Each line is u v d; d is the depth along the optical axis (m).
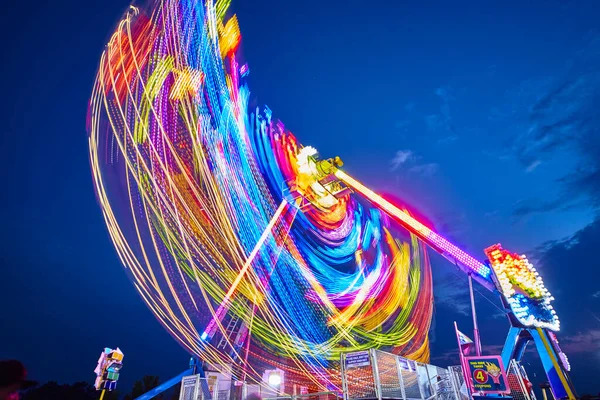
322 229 31.58
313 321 23.56
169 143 18.06
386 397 11.94
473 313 18.17
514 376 17.02
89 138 15.55
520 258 18.56
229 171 21.38
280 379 15.53
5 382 3.06
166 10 20.83
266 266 21.53
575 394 15.88
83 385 42.19
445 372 17.70
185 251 16.34
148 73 18.67
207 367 15.83
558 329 17.50
